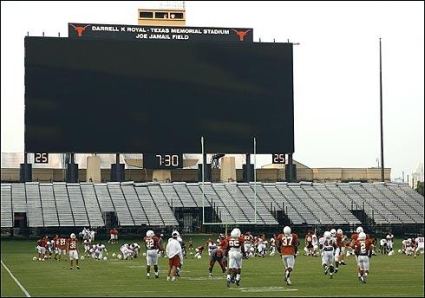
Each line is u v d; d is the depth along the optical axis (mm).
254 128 53594
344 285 19766
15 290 18922
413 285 19656
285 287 19203
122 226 50344
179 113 52656
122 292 18094
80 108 51281
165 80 52562
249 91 53625
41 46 50938
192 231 53094
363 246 20469
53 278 23203
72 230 50594
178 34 53562
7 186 54312
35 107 50688
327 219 53531
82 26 52094
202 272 25359
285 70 54125
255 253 38156
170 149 52406
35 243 45875
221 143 53000
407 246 37750
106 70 51781
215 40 53656
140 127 52094
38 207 51906
